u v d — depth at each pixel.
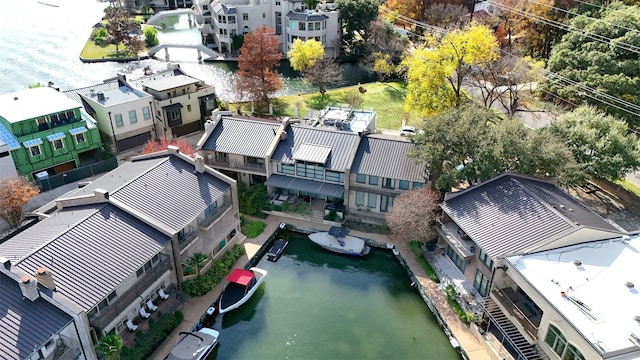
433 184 51.47
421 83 69.12
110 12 138.00
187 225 43.97
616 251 39.03
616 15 71.62
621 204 56.38
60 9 165.25
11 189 49.75
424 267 48.16
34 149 59.00
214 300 44.72
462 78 72.94
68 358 33.53
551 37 94.56
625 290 35.19
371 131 67.38
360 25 108.25
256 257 50.94
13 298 33.16
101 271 36.41
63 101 63.00
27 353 30.73
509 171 46.78
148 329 40.09
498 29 96.50
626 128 55.94
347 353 40.34
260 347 41.00
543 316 34.97
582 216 41.94
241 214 56.91
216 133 59.19
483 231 41.88
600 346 30.61
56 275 34.94
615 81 64.94
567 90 69.69
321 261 51.00
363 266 50.19
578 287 35.44
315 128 58.84
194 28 141.75
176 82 72.88
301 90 96.50
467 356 39.16
